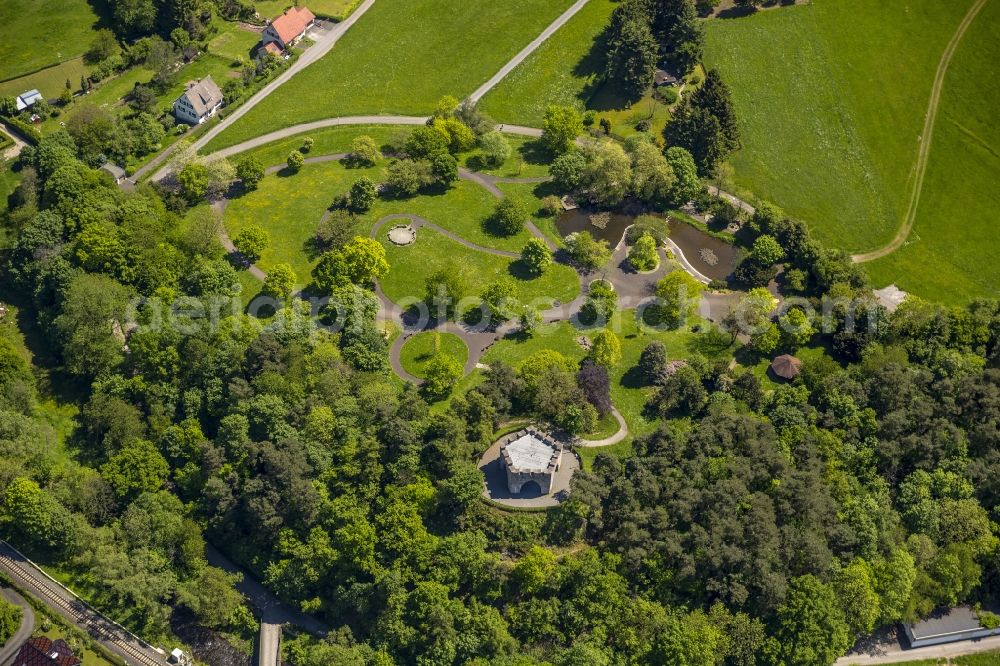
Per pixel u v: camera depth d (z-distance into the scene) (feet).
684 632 650.02
